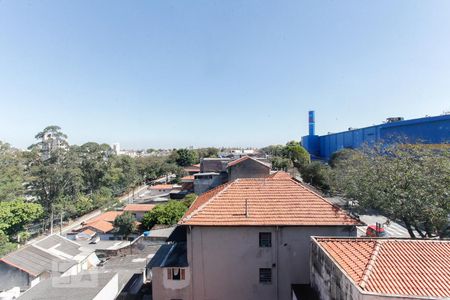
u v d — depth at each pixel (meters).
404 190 18.84
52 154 51.03
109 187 70.00
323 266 11.23
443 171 18.22
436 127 47.75
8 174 45.59
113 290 16.61
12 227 40.12
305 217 14.43
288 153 77.00
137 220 46.41
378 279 8.78
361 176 23.47
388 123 55.69
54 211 48.56
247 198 15.89
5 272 21.27
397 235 30.02
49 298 14.03
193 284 14.76
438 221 17.31
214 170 50.66
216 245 14.62
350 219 14.20
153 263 15.34
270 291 14.42
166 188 72.19
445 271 9.19
